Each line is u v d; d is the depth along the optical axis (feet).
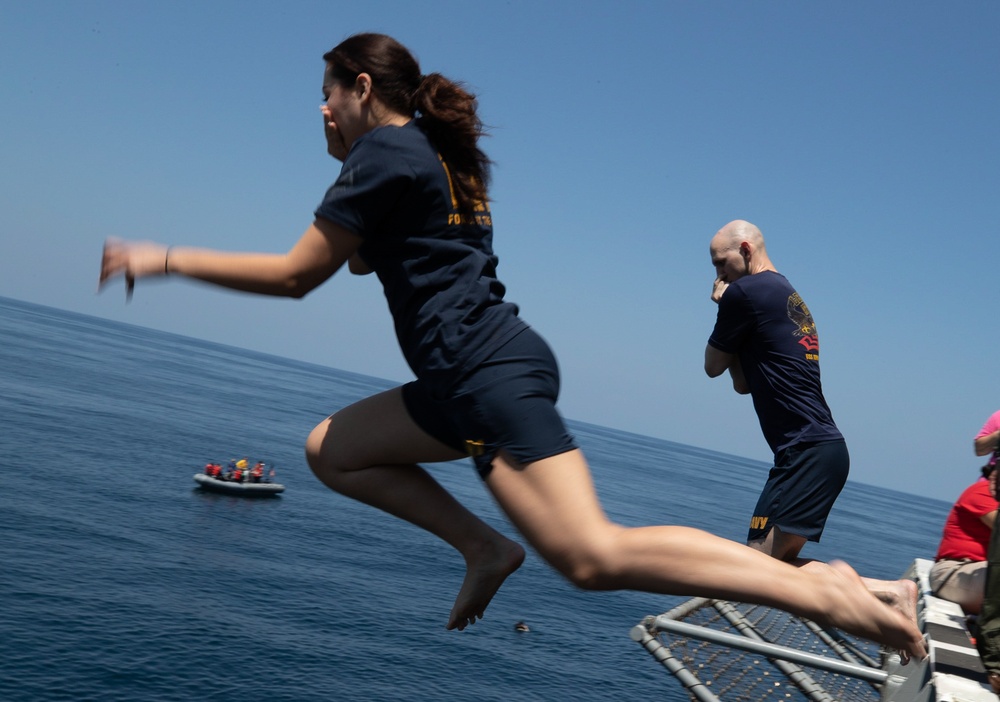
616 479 450.71
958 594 15.29
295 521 204.64
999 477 11.02
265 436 364.38
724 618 13.53
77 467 211.41
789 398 12.38
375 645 121.29
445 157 6.61
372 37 6.88
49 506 163.12
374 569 170.50
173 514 182.60
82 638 100.37
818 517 12.19
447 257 6.43
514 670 120.78
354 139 6.97
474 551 7.27
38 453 218.38
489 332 6.33
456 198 6.53
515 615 152.25
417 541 211.61
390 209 6.41
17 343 635.66
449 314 6.35
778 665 12.68
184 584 132.16
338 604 138.82
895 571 271.28
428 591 160.76
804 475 12.18
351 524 216.54
